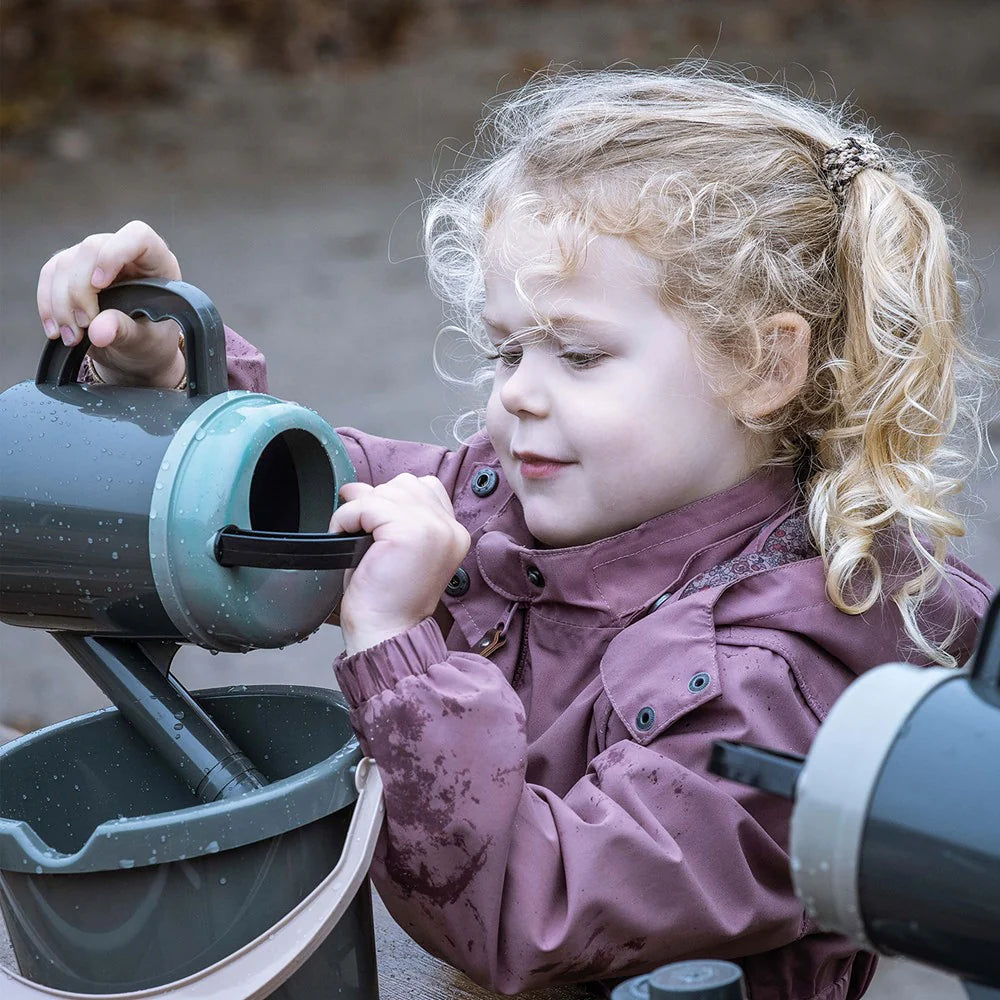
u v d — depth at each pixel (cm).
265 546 332
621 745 384
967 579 469
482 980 363
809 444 449
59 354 389
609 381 409
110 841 315
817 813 218
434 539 361
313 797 329
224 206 2383
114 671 379
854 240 450
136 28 3144
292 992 339
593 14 3353
